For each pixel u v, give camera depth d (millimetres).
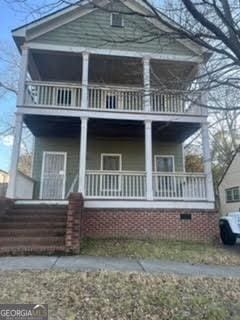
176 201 9617
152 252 7348
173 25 3883
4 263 5621
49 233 7465
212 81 3992
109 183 10555
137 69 11484
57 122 10508
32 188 11438
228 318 3387
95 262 5980
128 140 12641
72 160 12188
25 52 10211
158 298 3865
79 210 7223
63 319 3156
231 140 21141
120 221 9258
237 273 5527
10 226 7684
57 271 4988
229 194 20328
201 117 10406
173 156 12820
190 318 3332
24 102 9734
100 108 10328
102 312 3385
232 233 9562
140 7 8203
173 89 5254
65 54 10719
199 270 5672
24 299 3633
